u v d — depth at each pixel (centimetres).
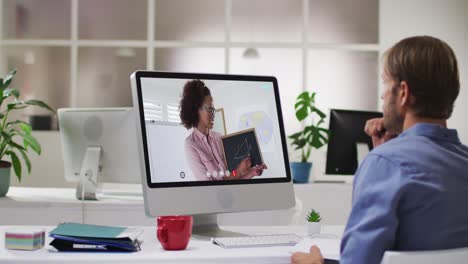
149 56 536
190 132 172
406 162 108
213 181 171
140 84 168
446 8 537
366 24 544
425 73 113
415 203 107
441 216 108
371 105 544
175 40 539
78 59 540
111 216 261
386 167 109
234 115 180
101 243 138
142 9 538
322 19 545
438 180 108
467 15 537
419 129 115
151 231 180
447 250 101
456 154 115
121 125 273
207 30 539
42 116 537
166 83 172
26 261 128
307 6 540
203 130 174
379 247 104
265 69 539
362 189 109
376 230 104
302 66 540
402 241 109
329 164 346
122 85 539
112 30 540
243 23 541
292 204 183
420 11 537
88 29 540
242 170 177
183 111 172
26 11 540
